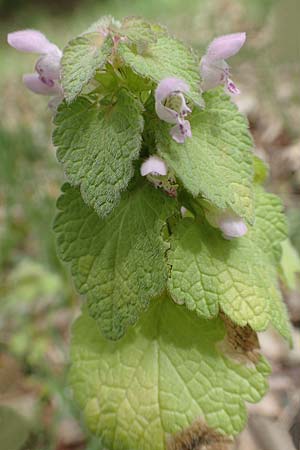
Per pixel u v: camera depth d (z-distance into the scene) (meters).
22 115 0.42
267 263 0.11
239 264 0.10
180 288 0.10
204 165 0.09
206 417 0.10
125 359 0.11
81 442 0.18
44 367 0.20
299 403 0.17
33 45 0.10
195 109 0.10
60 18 0.86
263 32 0.40
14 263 0.27
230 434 0.10
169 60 0.09
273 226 0.11
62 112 0.09
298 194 0.24
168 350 0.11
